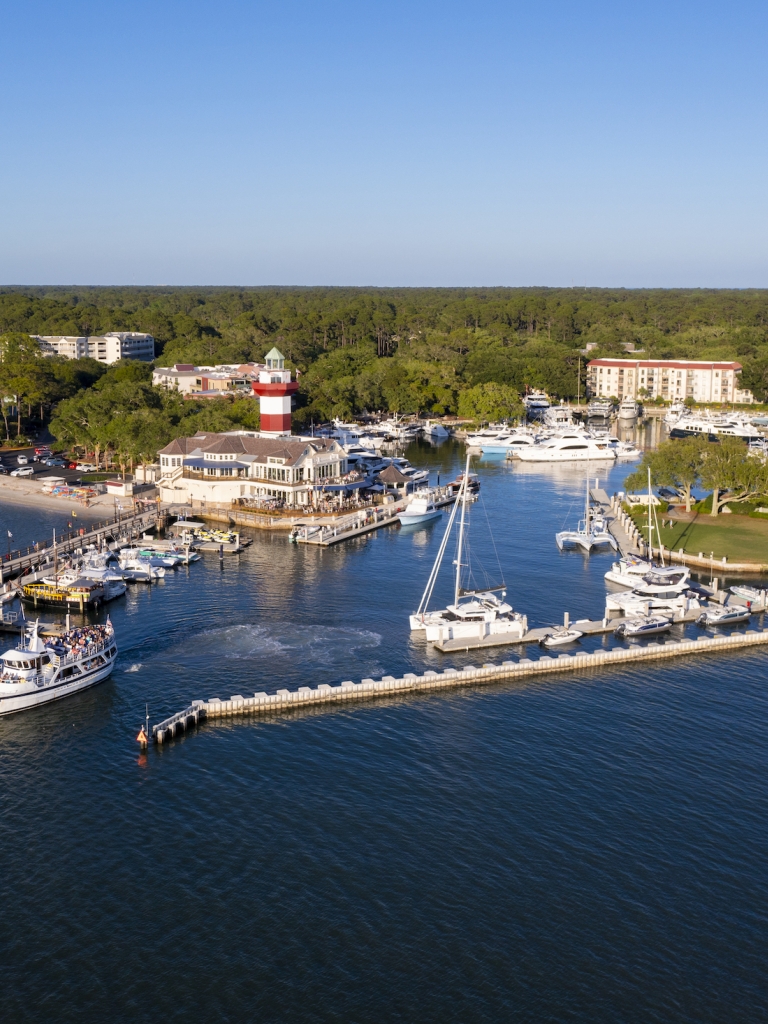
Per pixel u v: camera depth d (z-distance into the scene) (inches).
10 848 2866.6
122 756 3447.3
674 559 6077.8
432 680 4097.0
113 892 2667.3
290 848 2876.5
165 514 7116.1
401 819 3036.4
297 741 3577.8
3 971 2374.5
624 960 2429.9
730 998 2314.2
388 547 6496.1
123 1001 2282.2
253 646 4505.4
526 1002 2287.2
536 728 3703.3
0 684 3767.2
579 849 2886.3
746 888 2716.5
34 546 6151.6
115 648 4232.3
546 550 6402.6
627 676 4254.4
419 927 2534.5
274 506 7288.4
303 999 2288.4
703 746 3550.7
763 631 4758.9
